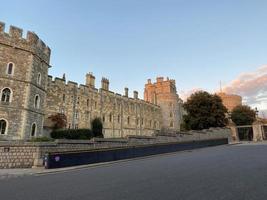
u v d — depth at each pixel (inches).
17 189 365.4
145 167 570.6
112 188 332.2
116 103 2454.5
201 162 596.7
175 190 297.3
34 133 1206.3
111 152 839.7
